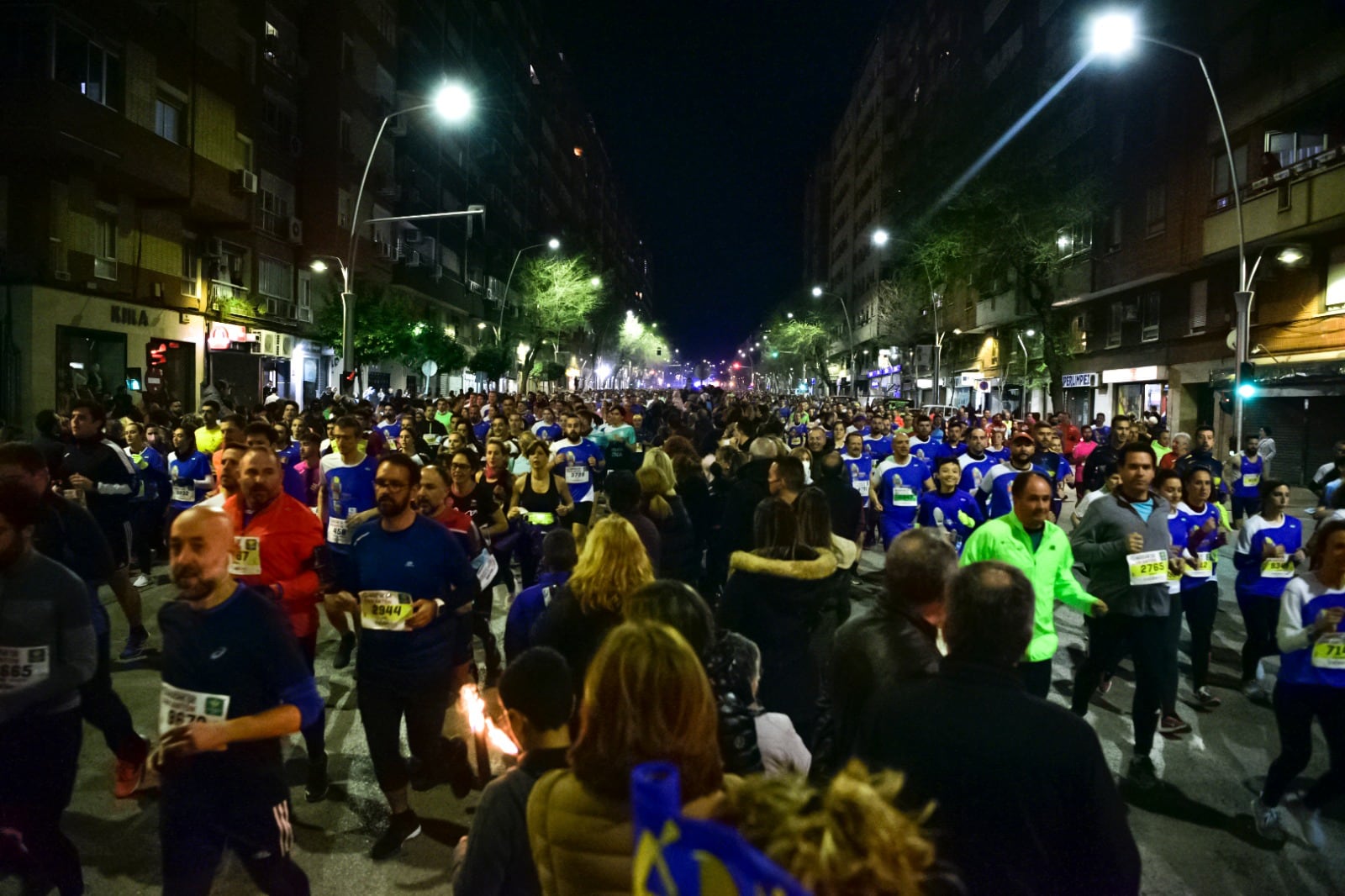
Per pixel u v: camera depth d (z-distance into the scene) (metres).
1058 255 31.50
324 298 39.22
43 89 22.52
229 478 5.98
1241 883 4.66
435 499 6.73
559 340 68.25
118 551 9.17
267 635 3.48
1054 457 12.23
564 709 2.71
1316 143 24.05
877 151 87.38
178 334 30.14
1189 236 28.80
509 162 78.38
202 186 29.58
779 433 12.91
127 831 5.00
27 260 23.92
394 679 4.79
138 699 7.09
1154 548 6.06
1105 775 2.47
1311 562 5.14
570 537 5.09
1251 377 19.78
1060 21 39.28
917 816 1.61
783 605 4.54
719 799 2.15
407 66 50.06
